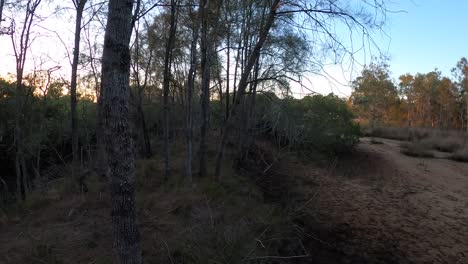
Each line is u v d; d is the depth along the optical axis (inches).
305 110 579.8
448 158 714.2
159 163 442.6
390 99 1508.4
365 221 339.9
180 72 523.5
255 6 370.6
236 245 192.5
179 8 364.2
